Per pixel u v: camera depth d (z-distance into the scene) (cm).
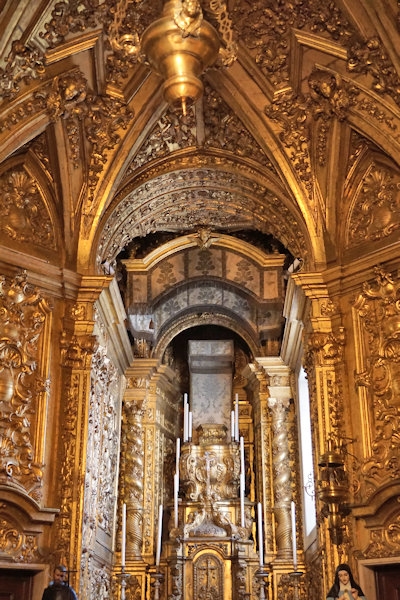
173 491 1586
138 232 1337
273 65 1051
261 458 1548
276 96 1080
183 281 1587
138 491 1494
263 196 1227
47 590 834
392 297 994
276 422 1525
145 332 1587
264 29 1005
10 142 989
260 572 1222
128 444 1523
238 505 1479
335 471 963
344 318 1060
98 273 1134
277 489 1483
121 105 1077
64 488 993
